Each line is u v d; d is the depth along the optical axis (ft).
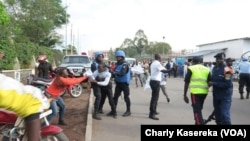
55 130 14.88
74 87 48.42
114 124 30.14
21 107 8.37
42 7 150.30
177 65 128.26
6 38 69.15
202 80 24.79
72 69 59.26
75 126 28.25
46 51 121.90
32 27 147.74
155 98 32.81
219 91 24.27
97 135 25.81
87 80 32.42
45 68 39.58
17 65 77.25
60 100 28.22
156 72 32.78
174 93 58.49
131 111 37.60
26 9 148.77
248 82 50.55
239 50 125.08
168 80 103.86
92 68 36.81
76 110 36.86
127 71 33.86
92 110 35.94
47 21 151.12
